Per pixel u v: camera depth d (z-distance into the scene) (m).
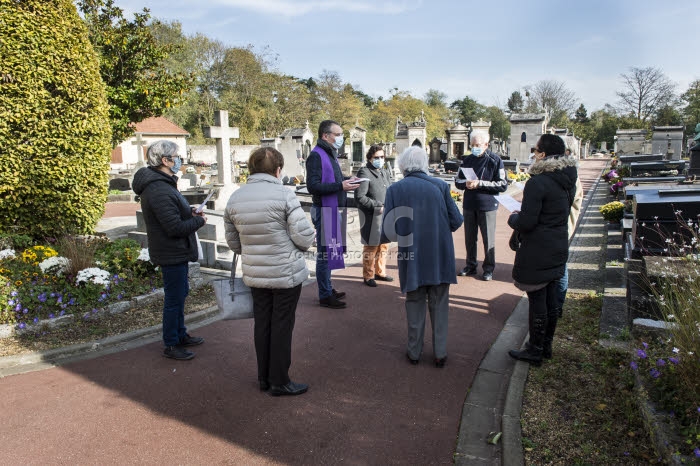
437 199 3.77
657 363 2.82
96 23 11.09
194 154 45.16
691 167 11.88
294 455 2.78
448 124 77.69
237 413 3.23
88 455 2.77
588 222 11.02
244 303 3.67
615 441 2.80
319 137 5.18
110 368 3.91
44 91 6.52
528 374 3.69
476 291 6.00
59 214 7.09
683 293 3.21
